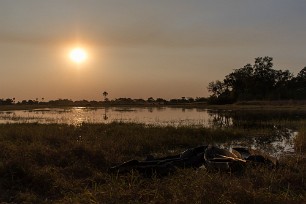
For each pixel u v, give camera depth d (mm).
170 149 20703
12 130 23375
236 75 121812
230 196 9367
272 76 119375
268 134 28312
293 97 107438
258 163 13469
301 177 12172
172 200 9586
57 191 11672
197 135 25375
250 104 97812
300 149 20094
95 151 16062
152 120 43500
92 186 12078
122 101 164000
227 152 15938
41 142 18984
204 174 11539
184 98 152875
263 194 9727
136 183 11820
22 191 11469
